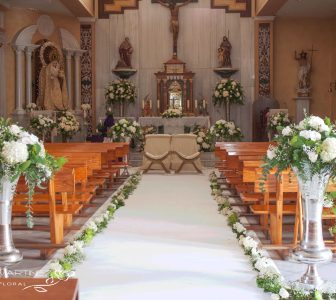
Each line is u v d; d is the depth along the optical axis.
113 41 22.33
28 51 19.61
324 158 5.29
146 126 20.31
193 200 11.63
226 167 13.01
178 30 22.19
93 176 11.49
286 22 22.20
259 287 5.70
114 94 21.52
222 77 22.23
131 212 10.21
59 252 7.25
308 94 21.73
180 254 7.13
